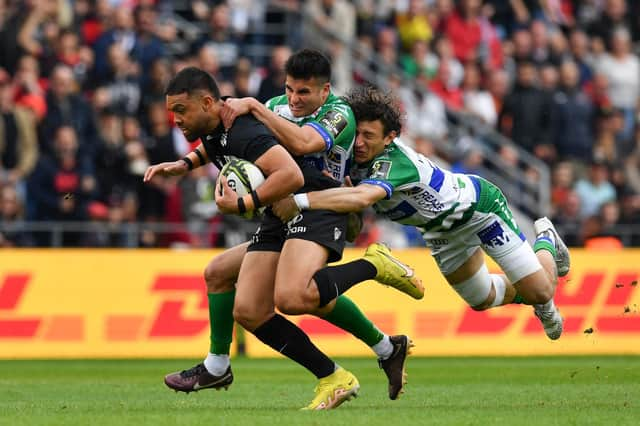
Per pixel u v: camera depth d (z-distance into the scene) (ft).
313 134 65.16
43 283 126.62
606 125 180.86
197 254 129.80
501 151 170.50
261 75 167.94
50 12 158.20
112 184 145.69
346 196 65.46
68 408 68.03
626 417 60.75
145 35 157.17
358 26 180.65
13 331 125.59
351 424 55.93
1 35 153.58
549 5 192.95
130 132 148.46
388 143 69.31
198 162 71.97
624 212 167.43
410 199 71.46
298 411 63.87
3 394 81.10
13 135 144.87
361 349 129.29
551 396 77.66
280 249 67.15
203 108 64.28
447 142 171.94
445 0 184.03
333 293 64.75
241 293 66.54
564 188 167.63
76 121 147.84
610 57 189.88
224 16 168.45
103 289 127.75
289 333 66.13
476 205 73.92
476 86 178.60
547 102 173.58
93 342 127.03
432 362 120.37
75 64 156.35
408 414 61.57
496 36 186.09
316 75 66.39
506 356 130.41
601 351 132.57
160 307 128.47
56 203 142.61
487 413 62.59
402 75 175.42
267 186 62.44
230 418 58.95
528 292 77.15
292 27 175.63
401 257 132.77
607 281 133.39
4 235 137.90
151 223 143.33
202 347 128.57
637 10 199.82
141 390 84.99
